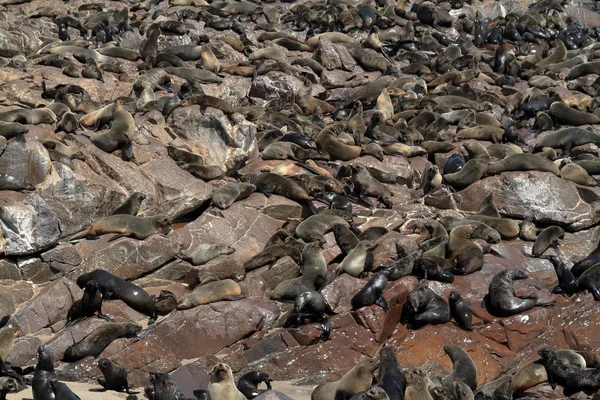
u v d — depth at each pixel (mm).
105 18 33906
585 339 17109
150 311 17797
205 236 20578
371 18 38156
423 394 13664
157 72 28328
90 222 20359
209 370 16219
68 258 19047
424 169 25312
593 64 35562
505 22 41781
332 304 17594
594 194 23672
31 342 16406
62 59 28812
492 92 33375
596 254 19547
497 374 16875
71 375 15820
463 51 38438
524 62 37750
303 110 30625
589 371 15320
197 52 31641
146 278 19547
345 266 19000
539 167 24453
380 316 17219
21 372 15445
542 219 23391
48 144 21375
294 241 20688
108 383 15297
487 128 27688
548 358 15531
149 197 21312
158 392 14164
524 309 17516
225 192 21812
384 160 25547
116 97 27578
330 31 37312
